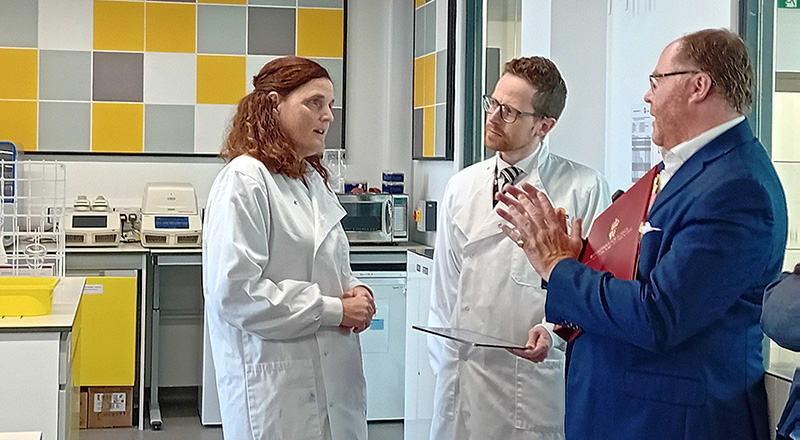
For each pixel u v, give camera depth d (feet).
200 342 18.63
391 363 16.29
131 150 18.19
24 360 8.55
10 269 11.30
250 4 18.51
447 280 9.12
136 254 16.08
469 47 14.93
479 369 8.57
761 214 5.68
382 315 16.19
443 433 8.84
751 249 5.65
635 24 9.56
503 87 8.45
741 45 5.98
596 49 10.47
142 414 16.25
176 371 18.56
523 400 8.46
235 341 8.01
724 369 5.91
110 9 17.99
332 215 8.62
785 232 6.00
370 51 19.15
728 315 5.90
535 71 8.38
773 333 5.10
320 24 18.80
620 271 6.29
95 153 18.04
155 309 16.67
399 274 16.24
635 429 6.11
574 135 10.44
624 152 9.86
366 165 19.25
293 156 8.23
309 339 8.09
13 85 17.71
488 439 8.52
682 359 5.96
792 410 5.49
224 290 7.64
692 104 5.96
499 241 8.61
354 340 8.50
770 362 6.89
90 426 16.31
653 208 6.18
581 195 8.75
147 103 18.21
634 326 5.88
